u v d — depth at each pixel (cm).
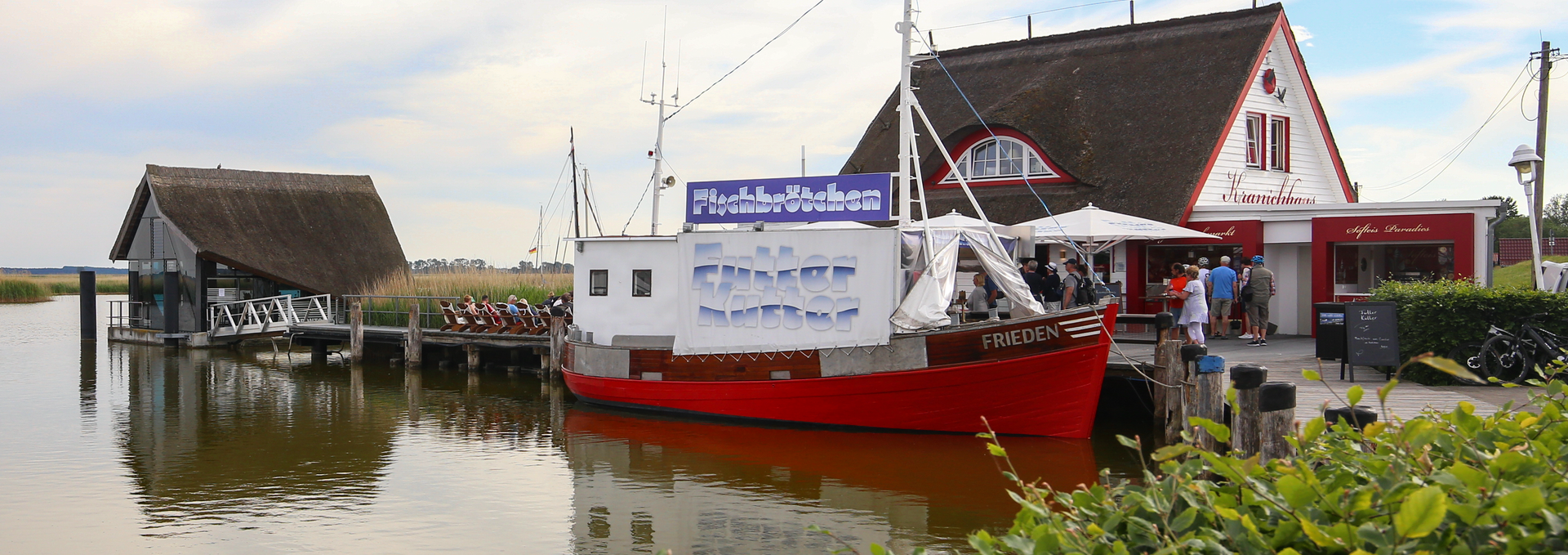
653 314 1798
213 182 3609
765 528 1088
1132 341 1959
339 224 3784
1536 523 338
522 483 1308
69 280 8988
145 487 1295
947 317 1472
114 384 2389
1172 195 2277
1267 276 1966
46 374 2608
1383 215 2072
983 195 2561
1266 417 653
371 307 3350
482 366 2689
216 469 1403
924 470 1325
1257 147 2534
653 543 1044
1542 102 2734
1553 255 4941
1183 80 2511
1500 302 1409
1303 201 2688
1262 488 375
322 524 1119
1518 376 1398
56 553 1011
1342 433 488
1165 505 391
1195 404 1280
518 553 1016
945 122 2717
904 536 1045
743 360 1623
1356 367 1602
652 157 2011
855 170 2795
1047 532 366
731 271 1633
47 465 1434
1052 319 1409
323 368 2764
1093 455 1382
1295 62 2611
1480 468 403
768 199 1609
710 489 1259
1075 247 1861
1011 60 2870
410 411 1936
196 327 3400
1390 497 347
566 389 2239
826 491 1232
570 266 3622
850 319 1530
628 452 1484
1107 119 2536
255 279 3525
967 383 1466
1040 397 1447
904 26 1541
